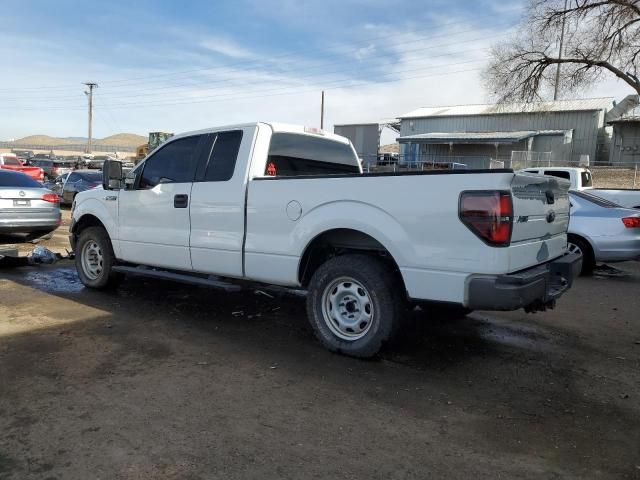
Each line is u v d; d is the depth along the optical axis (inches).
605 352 195.5
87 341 193.3
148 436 126.0
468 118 1742.1
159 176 235.6
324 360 179.2
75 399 144.9
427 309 228.7
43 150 4045.3
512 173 146.7
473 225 150.8
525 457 120.3
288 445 123.4
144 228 238.2
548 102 1325.0
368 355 175.8
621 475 113.7
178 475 110.7
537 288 159.3
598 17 1029.2
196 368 169.8
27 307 237.8
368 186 169.3
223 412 139.4
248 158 202.8
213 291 276.5
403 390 156.1
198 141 223.3
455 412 142.6
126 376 161.8
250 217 198.5
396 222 164.1
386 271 173.8
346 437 127.9
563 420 139.2
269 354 184.1
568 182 201.2
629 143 1446.9
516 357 187.6
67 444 121.7
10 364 169.3
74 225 280.7
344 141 256.8
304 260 189.5
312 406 144.2
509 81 1161.4
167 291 274.8
